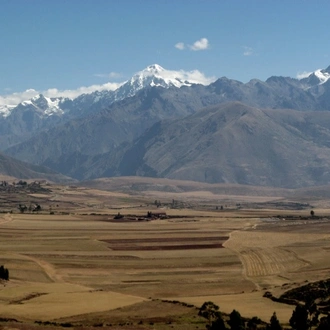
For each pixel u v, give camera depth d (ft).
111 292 633.61
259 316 512.22
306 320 477.77
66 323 479.82
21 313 517.55
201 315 515.09
